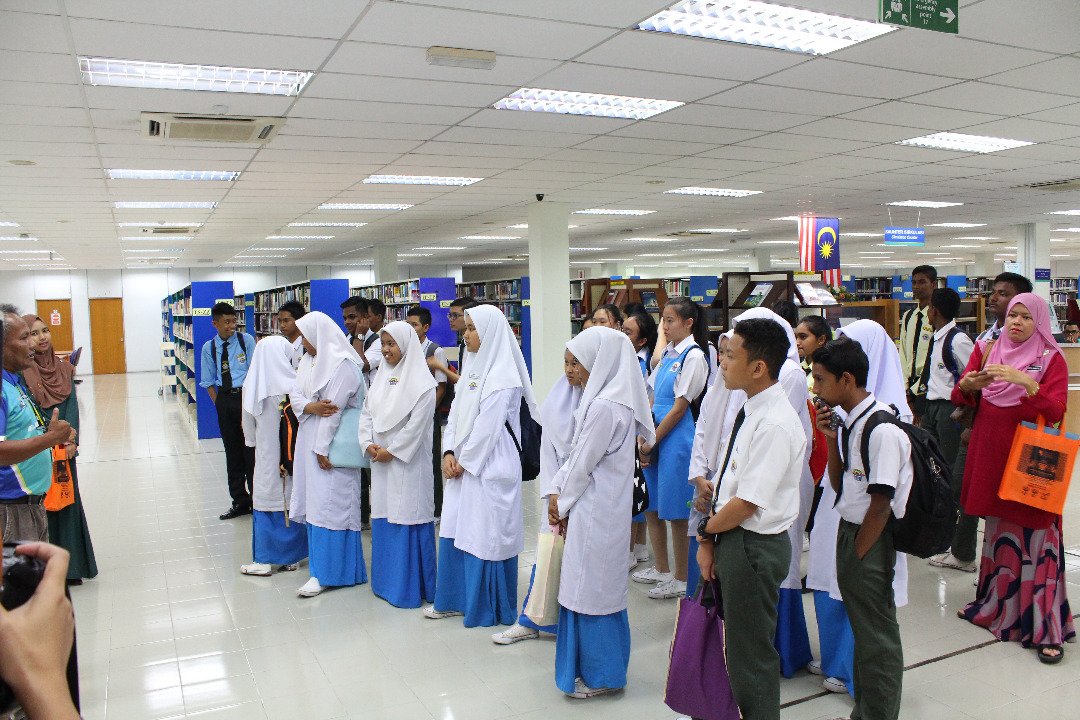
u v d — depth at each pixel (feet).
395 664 10.51
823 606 9.54
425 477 12.74
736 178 28.99
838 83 16.29
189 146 19.79
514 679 10.01
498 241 53.11
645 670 10.23
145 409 43.42
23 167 21.72
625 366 9.27
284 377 14.14
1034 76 15.97
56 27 11.48
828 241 40.11
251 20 11.60
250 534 17.46
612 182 29.01
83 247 46.91
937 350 14.57
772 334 7.23
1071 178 30.17
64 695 2.49
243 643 11.32
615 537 9.20
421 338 17.39
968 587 13.07
